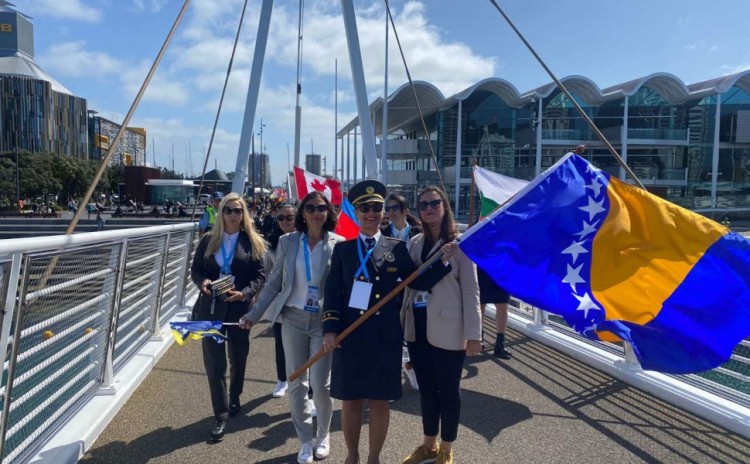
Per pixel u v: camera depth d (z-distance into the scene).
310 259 4.13
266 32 13.45
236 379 4.86
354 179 40.62
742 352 6.10
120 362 5.57
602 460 4.07
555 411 5.04
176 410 4.91
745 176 45.59
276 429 4.59
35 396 3.58
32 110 98.88
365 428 4.68
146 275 6.24
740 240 3.85
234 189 12.86
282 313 4.17
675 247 3.94
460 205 43.81
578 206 4.05
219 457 4.04
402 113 47.38
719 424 4.70
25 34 114.06
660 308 3.87
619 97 42.72
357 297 3.57
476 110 43.88
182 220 39.16
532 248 3.90
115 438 4.30
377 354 3.51
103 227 35.84
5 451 3.25
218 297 4.59
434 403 3.90
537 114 43.31
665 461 4.05
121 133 5.21
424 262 3.86
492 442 4.37
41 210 45.09
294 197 16.75
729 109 45.22
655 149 45.16
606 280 3.94
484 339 7.87
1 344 2.93
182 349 6.95
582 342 7.07
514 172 43.56
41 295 3.43
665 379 5.50
